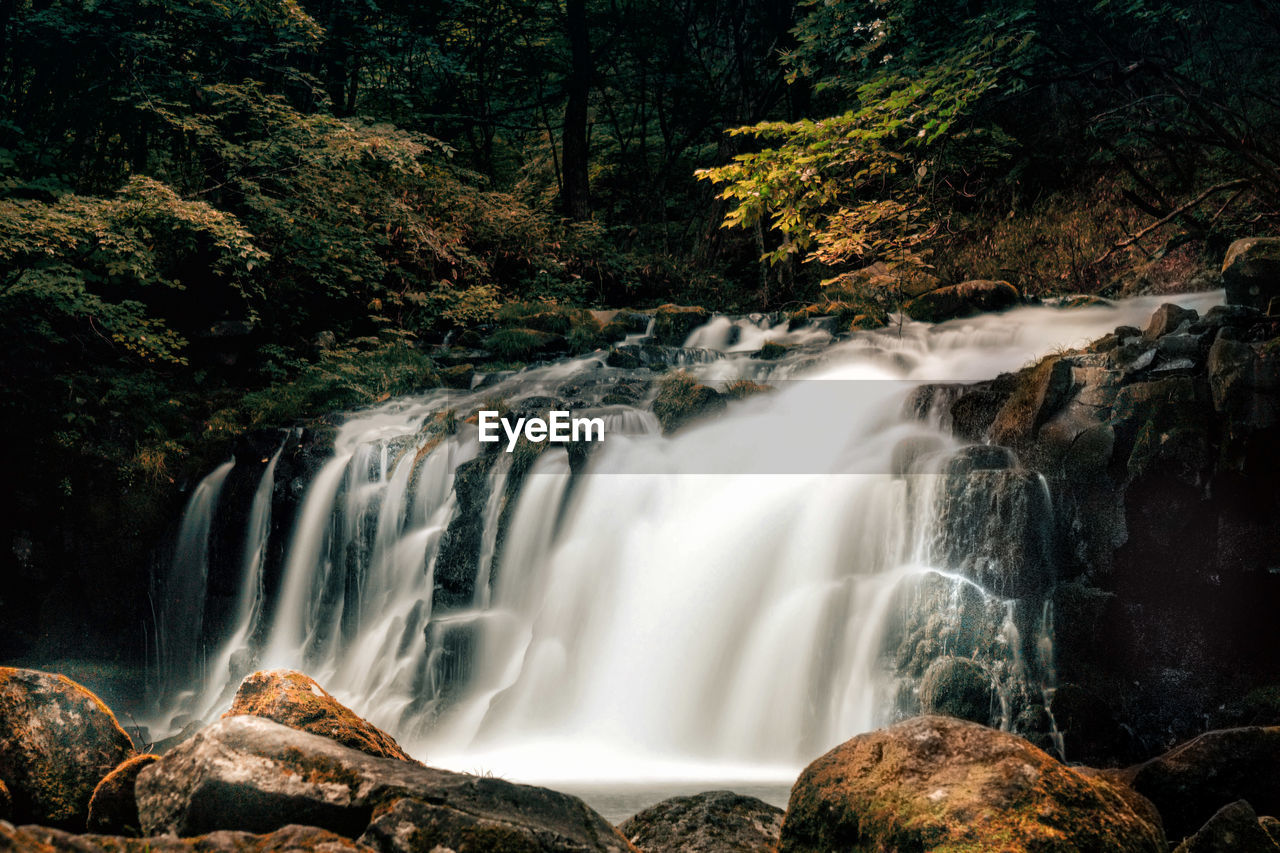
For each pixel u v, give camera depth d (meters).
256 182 18.09
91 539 14.09
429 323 18.98
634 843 4.11
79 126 17.36
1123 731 7.80
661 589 10.23
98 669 13.81
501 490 11.63
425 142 22.53
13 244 13.43
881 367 14.30
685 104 30.73
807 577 9.62
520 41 29.75
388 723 10.35
